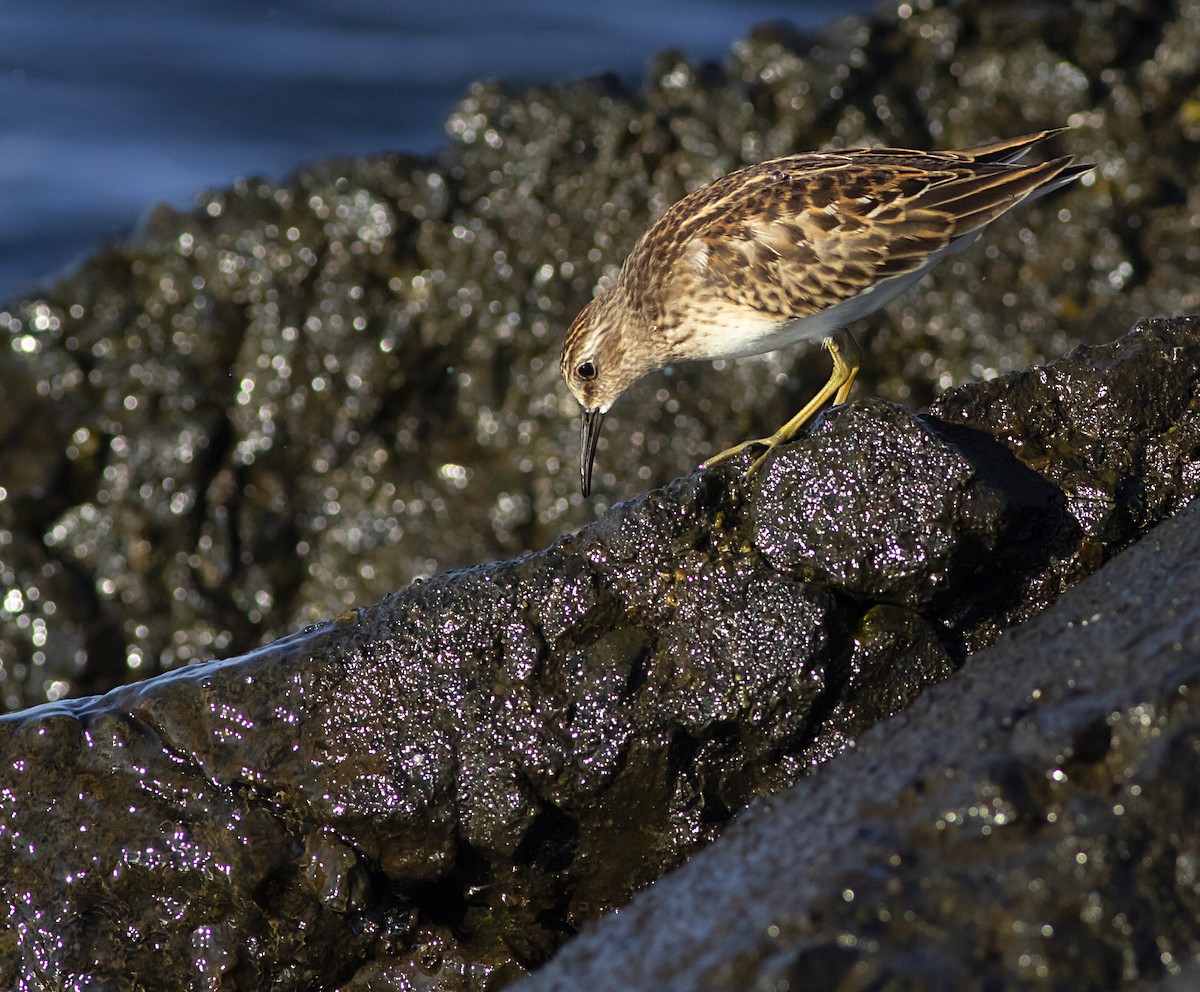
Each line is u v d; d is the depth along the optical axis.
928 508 8.23
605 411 12.64
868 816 6.53
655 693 8.37
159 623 15.22
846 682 8.43
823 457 8.39
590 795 8.41
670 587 8.47
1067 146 15.41
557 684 8.44
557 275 15.32
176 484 15.19
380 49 25.86
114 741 8.75
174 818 8.61
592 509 15.09
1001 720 6.74
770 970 5.77
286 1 27.03
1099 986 5.80
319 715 8.56
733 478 8.73
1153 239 15.16
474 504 15.26
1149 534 7.75
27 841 8.74
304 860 8.49
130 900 8.65
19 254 20.66
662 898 6.99
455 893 8.79
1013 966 5.83
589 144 15.37
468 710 8.44
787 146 15.37
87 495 15.35
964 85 15.64
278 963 8.59
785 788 8.46
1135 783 6.18
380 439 15.32
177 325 15.42
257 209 15.39
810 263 10.60
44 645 15.13
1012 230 15.26
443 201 15.29
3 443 15.23
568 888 8.75
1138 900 5.98
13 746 8.88
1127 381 8.76
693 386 14.96
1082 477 8.69
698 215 11.07
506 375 15.37
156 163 22.83
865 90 15.52
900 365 15.39
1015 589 8.67
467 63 25.28
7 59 25.19
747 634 8.34
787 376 14.82
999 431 8.88
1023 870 6.05
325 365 15.30
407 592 8.79
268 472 15.34
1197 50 15.05
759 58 15.70
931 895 6.03
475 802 8.39
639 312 11.58
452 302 15.29
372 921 8.64
